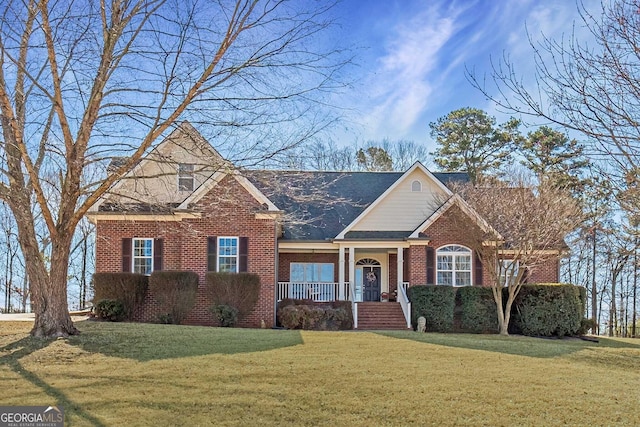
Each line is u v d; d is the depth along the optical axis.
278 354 14.98
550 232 22.84
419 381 12.69
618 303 42.28
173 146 21.11
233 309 23.52
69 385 11.67
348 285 27.67
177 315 23.50
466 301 24.78
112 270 25.30
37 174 15.62
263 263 24.81
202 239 24.83
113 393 11.20
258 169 14.31
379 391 11.80
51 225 15.43
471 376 13.33
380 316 25.58
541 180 22.81
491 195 24.83
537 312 23.72
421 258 26.55
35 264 15.87
